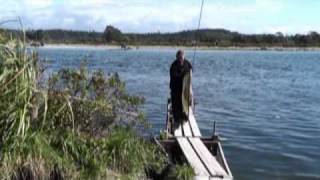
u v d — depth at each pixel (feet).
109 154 35.83
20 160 31.17
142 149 38.78
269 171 49.44
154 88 120.47
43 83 35.76
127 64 225.97
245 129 71.10
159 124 69.72
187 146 46.73
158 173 38.55
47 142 32.78
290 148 59.31
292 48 644.27
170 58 305.73
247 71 199.93
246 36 623.36
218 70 202.90
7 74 31.63
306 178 47.39
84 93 38.34
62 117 35.27
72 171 32.68
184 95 53.83
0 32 33.19
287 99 107.55
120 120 41.09
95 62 239.09
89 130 37.65
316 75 184.55
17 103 31.48
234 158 54.03
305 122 78.02
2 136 30.94
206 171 39.73
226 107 92.38
